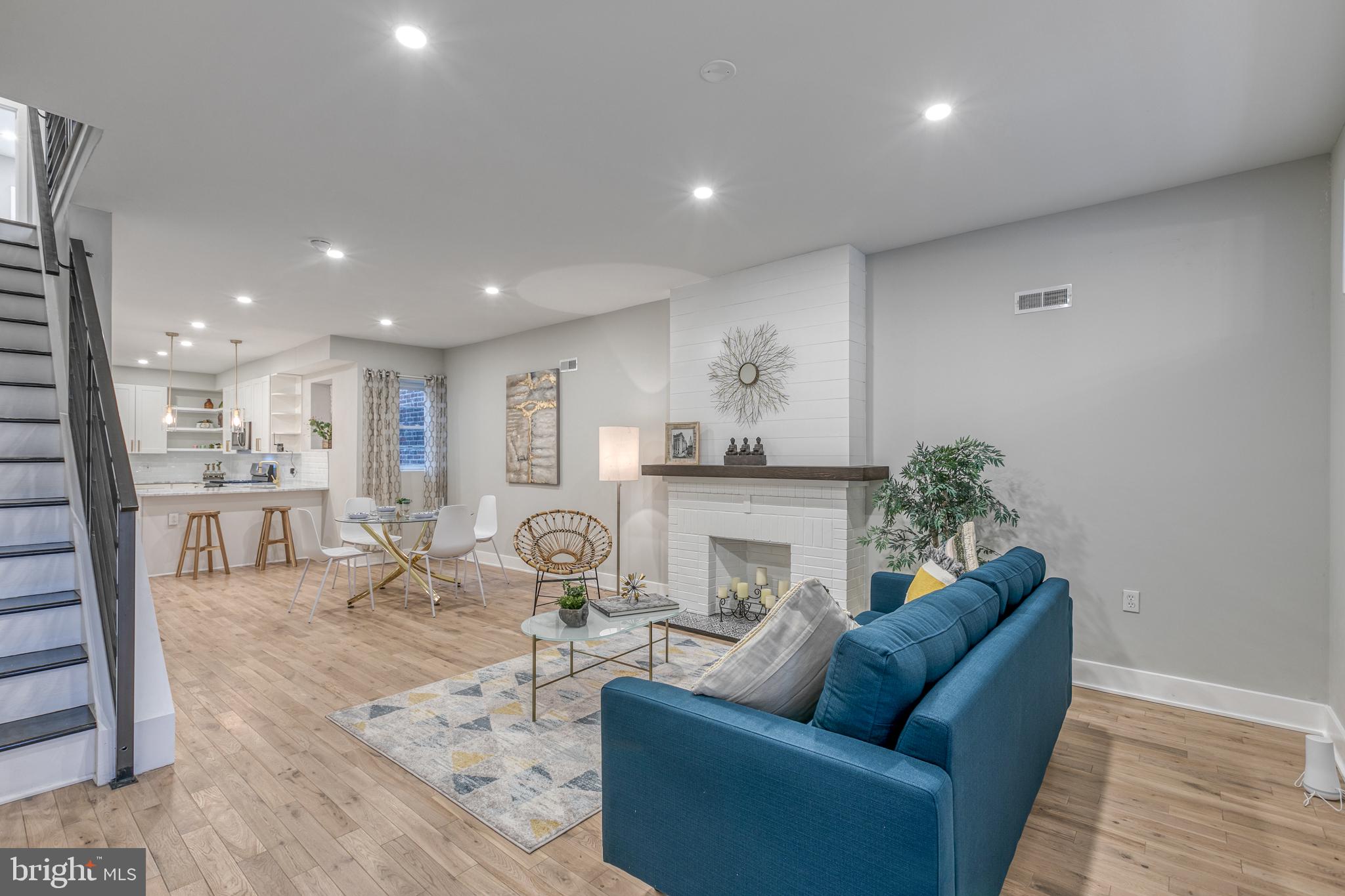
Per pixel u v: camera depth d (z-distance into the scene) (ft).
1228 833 6.95
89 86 7.59
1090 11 6.35
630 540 18.84
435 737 9.06
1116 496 10.90
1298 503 9.46
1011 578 7.48
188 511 21.81
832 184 10.39
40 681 8.10
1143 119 8.38
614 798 5.69
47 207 11.80
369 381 23.47
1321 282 9.30
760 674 5.46
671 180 10.25
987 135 8.83
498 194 10.76
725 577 16.01
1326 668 9.28
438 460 25.17
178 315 19.48
